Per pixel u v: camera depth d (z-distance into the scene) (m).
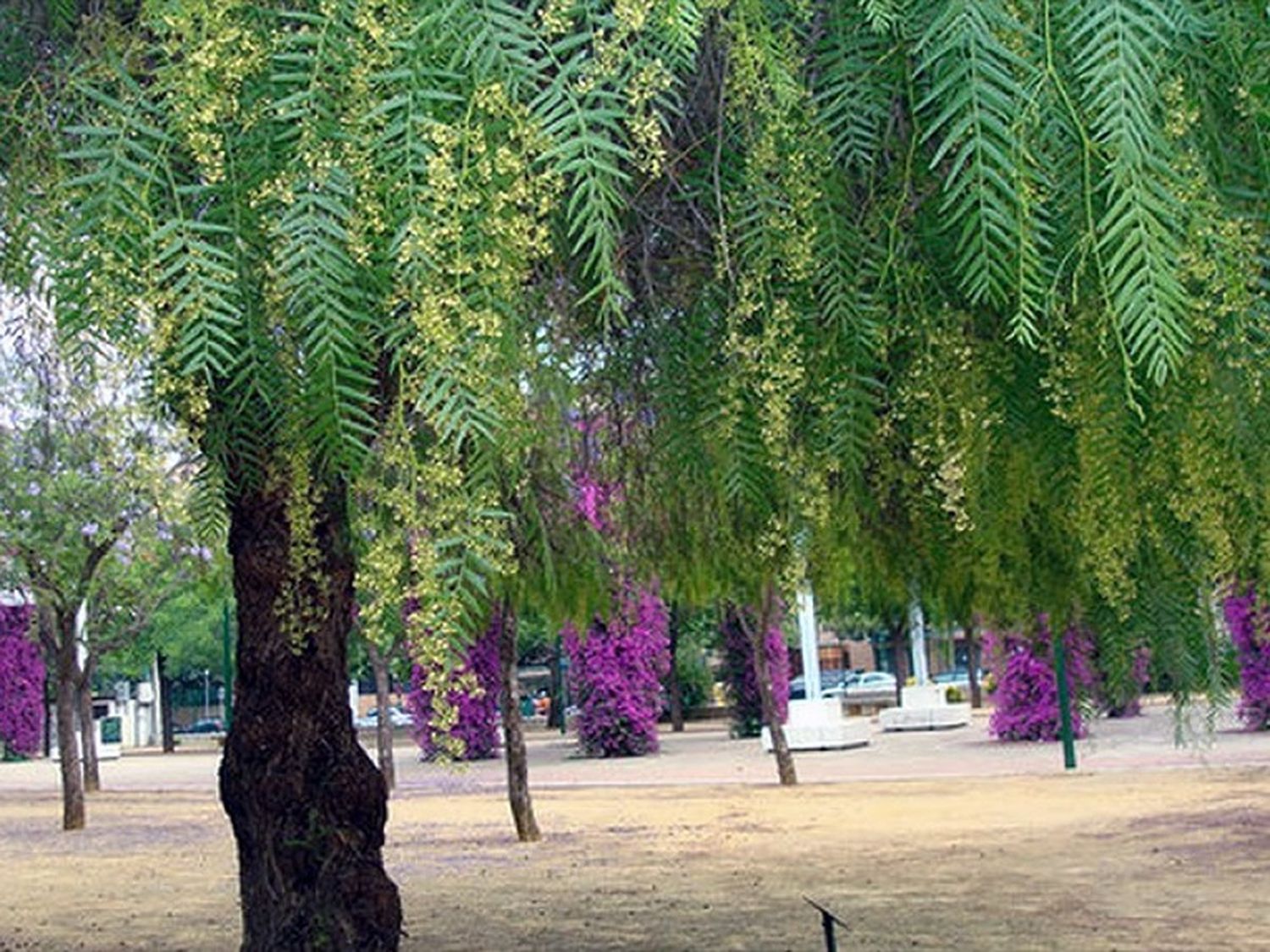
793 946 7.06
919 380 2.36
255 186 1.98
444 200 1.83
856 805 13.73
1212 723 2.68
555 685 37.84
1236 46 2.01
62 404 3.64
